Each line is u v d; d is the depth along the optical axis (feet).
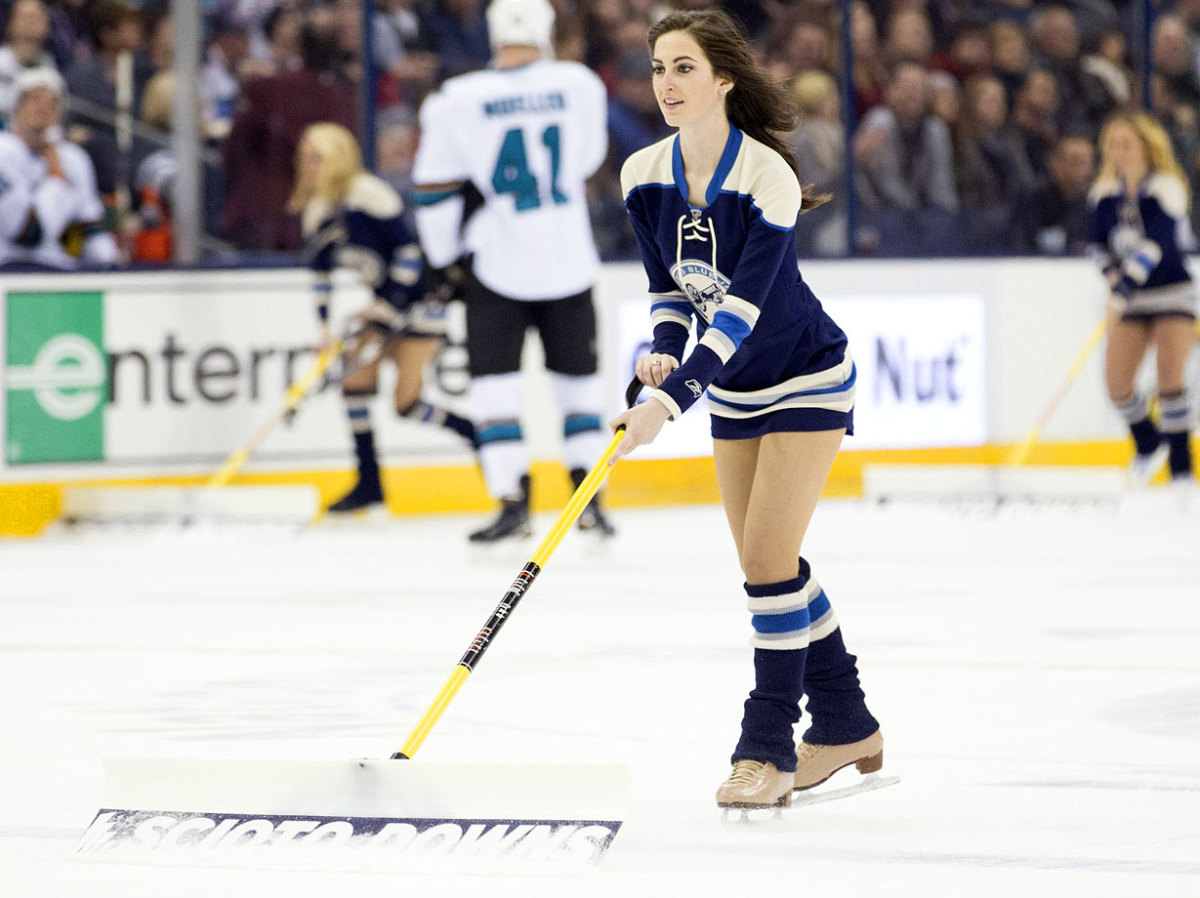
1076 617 57.67
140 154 98.27
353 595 64.80
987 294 107.14
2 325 87.10
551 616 58.90
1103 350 109.91
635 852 29.55
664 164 32.58
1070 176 117.29
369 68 99.55
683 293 33.99
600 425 77.51
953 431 106.52
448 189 76.43
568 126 76.13
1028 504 93.71
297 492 84.94
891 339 104.83
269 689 45.96
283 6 100.83
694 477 101.55
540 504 98.63
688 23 31.68
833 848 29.86
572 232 76.33
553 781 28.60
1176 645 51.90
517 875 27.84
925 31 113.70
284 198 101.55
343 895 26.71
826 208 110.73
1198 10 120.78
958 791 34.12
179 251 96.32
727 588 65.98
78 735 40.19
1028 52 116.16
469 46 104.94
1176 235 93.30
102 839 29.35
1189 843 29.89
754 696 32.24
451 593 65.21
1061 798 33.45
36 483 88.02
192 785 29.55
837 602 61.31
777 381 32.32
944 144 114.42
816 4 109.81
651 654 51.03
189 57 95.81
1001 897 26.58
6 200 91.91
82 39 96.27
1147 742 38.55
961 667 48.26
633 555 77.15
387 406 96.07
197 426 92.07
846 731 33.47
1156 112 119.75
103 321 89.56
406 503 96.68
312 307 94.12
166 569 73.56
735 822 31.71
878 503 96.27
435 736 39.63
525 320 76.64
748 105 32.07
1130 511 93.35
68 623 58.13
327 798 29.22
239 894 26.81
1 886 27.45
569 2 107.34
